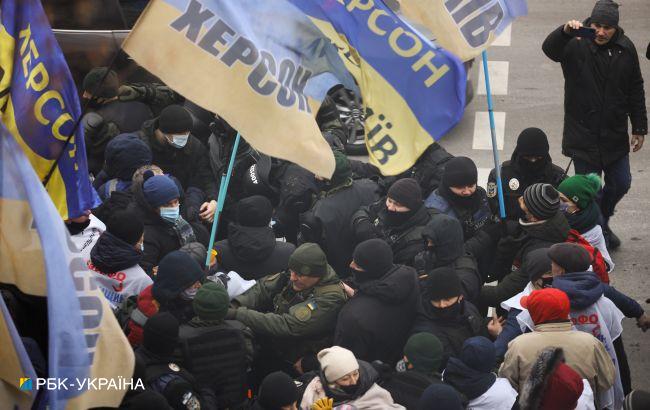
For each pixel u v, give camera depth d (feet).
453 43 76.48
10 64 68.90
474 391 69.31
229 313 78.89
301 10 70.33
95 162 98.17
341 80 72.59
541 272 77.92
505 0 76.74
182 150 95.76
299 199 92.48
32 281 57.00
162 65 67.05
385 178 93.66
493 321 80.84
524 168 92.22
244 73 68.13
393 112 74.08
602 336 76.48
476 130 139.95
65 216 70.18
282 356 80.79
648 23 168.45
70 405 54.29
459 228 81.51
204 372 72.49
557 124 141.08
